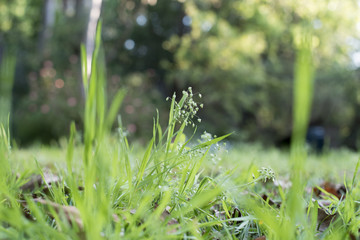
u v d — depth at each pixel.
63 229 0.83
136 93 15.42
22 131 13.55
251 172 1.39
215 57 16.62
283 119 21.42
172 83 19.44
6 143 1.33
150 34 22.45
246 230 1.15
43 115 13.52
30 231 0.82
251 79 18.05
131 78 20.45
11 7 18.98
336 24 15.85
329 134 22.92
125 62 22.39
